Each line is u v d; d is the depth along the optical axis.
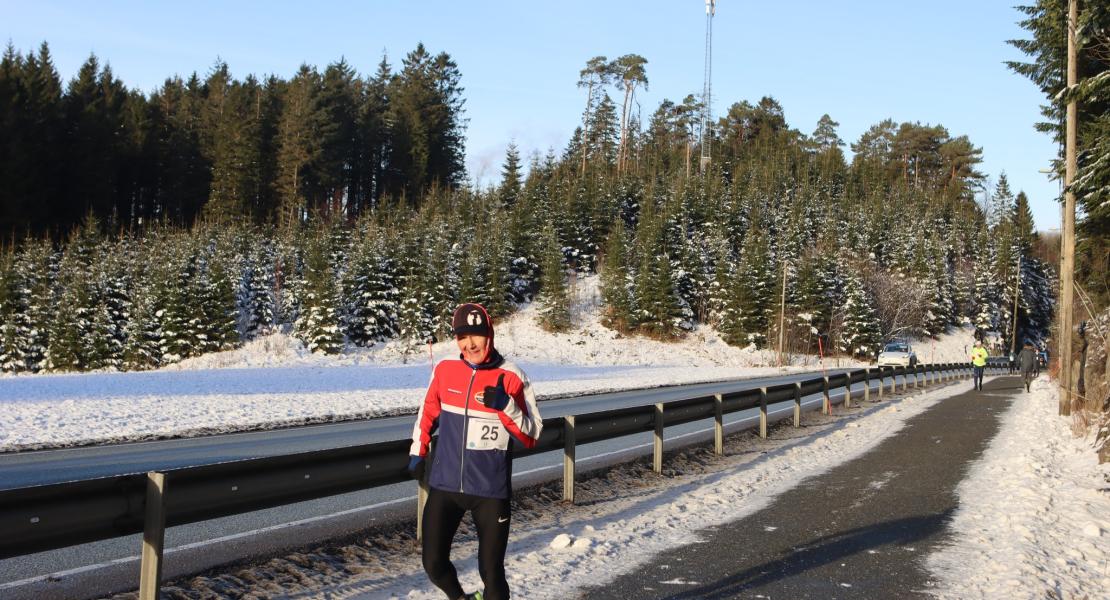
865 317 83.88
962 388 35.72
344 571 6.53
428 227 90.75
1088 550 7.54
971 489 10.57
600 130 145.38
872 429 17.88
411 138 114.19
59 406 18.64
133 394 21.78
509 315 81.75
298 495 6.33
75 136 90.12
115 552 6.95
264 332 71.62
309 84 103.75
